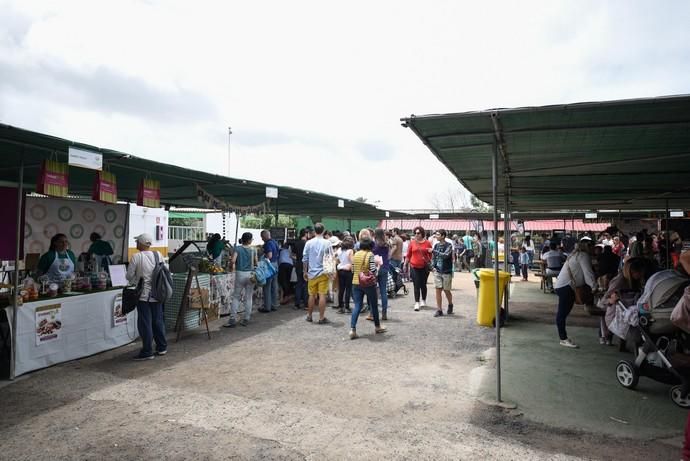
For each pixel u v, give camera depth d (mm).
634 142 4668
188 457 3443
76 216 10547
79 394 4785
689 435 3123
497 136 4500
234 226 22656
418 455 3467
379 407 4430
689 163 5969
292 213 20906
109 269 7035
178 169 7078
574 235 25797
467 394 4781
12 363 5254
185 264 8891
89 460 3398
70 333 6023
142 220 16578
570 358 6109
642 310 4785
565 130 4211
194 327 7945
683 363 4402
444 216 27938
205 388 4969
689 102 3291
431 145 4949
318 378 5309
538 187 8953
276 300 10086
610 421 4094
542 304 11039
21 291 5566
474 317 9141
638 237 13383
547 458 3418
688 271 3758
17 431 3893
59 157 6191
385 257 8906
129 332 7090
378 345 6844
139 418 4168
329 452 3520
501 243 19484
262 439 3742
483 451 3527
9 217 7359
